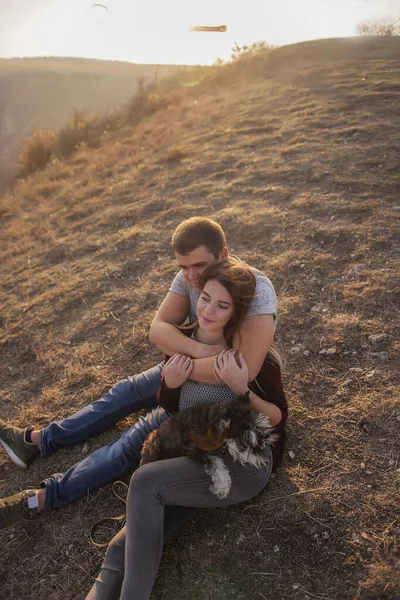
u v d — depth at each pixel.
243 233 5.72
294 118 10.12
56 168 12.73
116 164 10.66
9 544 2.78
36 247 7.07
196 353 2.57
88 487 2.84
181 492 2.31
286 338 3.89
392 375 3.34
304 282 4.53
